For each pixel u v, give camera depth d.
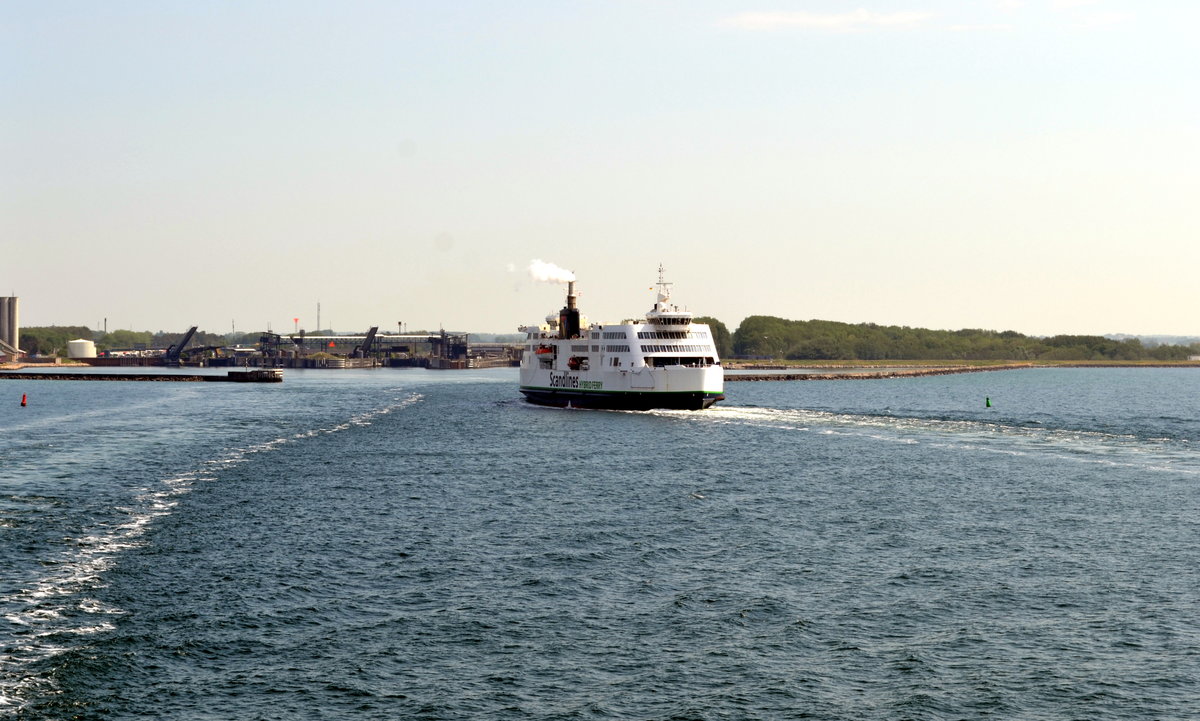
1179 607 59.28
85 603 58.72
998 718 45.25
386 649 52.34
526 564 68.44
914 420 167.25
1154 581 64.69
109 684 47.66
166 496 92.44
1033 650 52.66
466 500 91.75
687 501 91.69
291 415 185.12
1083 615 57.88
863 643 53.62
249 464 114.31
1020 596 61.41
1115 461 116.88
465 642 53.41
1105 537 76.94
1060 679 49.09
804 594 61.72
